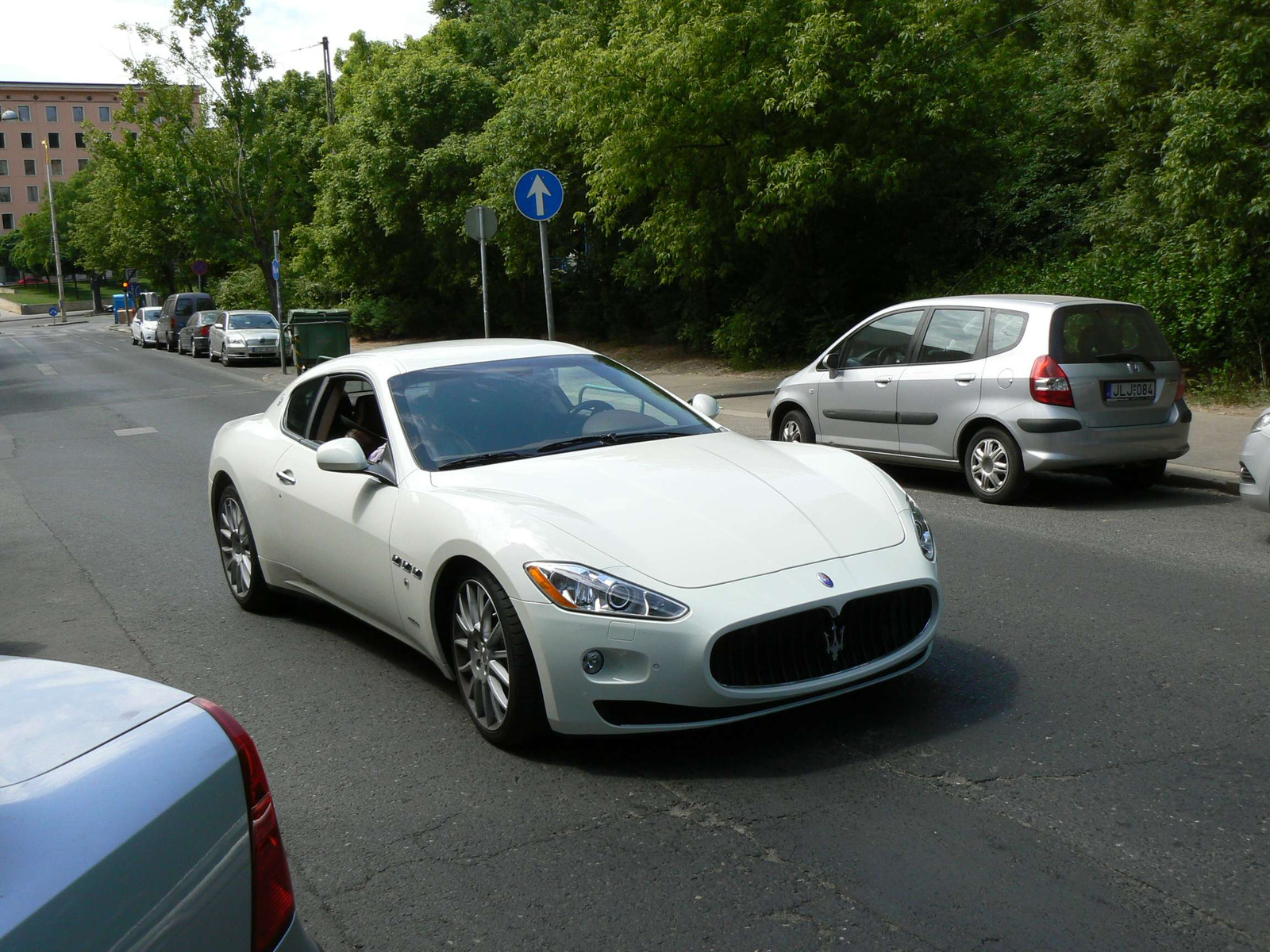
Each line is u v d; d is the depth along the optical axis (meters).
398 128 30.25
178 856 1.62
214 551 8.02
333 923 2.98
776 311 20.03
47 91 128.88
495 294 31.70
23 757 1.70
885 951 2.70
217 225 39.06
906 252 18.92
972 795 3.53
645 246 20.95
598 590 3.69
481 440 4.79
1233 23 12.56
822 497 4.27
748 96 16.95
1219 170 11.73
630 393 5.36
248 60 37.88
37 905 1.42
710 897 2.99
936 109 16.11
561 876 3.15
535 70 25.77
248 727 4.48
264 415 6.32
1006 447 8.41
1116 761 3.74
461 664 4.28
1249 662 4.69
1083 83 17.36
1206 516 7.86
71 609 6.61
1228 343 13.18
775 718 4.23
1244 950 2.64
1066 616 5.44
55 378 29.14
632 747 4.02
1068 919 2.80
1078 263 14.91
